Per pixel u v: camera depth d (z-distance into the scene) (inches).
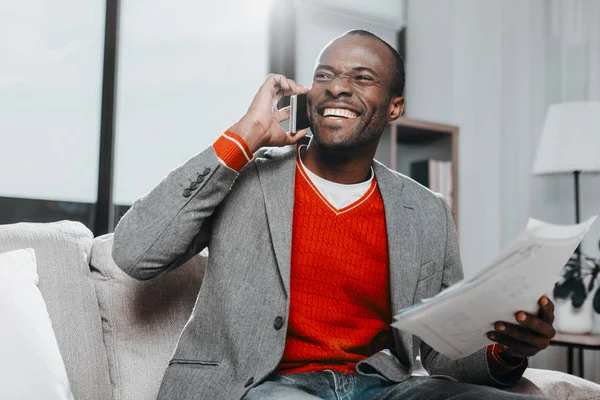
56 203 111.0
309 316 44.4
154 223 41.9
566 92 121.9
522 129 132.0
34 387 41.4
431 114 129.2
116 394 49.7
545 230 32.0
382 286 46.7
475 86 136.4
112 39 108.8
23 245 50.8
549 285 36.0
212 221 45.9
